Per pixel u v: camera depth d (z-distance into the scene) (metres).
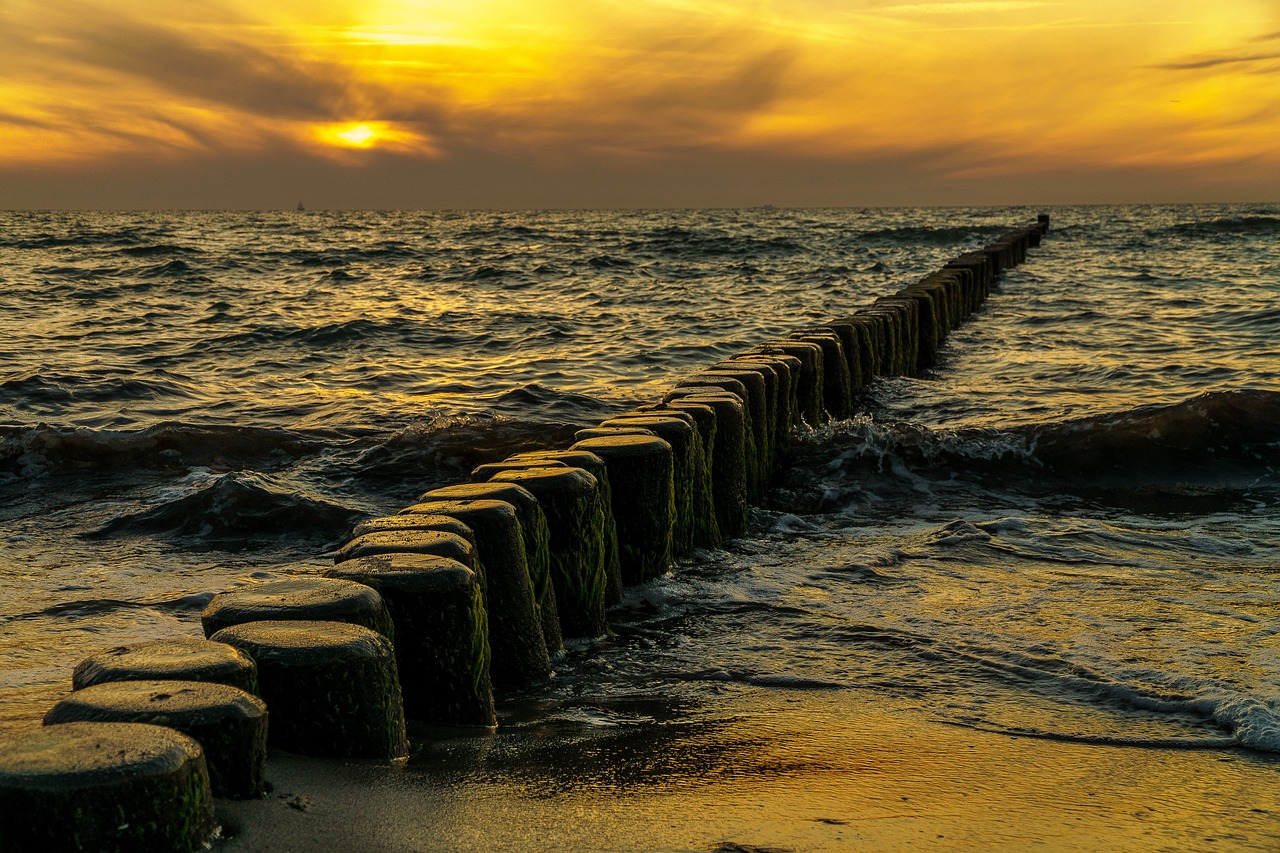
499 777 3.22
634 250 43.84
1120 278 28.56
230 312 21.94
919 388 12.65
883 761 3.57
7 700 3.89
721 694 4.38
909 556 6.69
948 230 54.75
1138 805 3.23
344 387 13.39
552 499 5.00
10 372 13.91
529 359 15.74
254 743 2.65
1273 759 3.66
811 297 25.73
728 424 7.11
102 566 6.45
